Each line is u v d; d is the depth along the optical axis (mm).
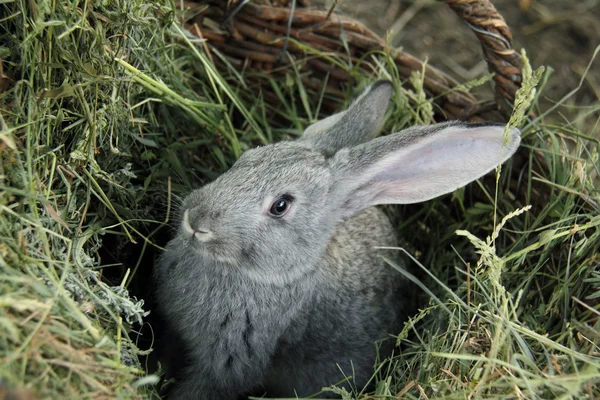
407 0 1071
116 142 811
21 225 728
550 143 877
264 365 834
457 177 818
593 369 744
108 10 794
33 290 710
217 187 787
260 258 794
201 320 820
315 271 826
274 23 918
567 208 839
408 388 785
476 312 783
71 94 764
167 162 867
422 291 912
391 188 831
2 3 756
